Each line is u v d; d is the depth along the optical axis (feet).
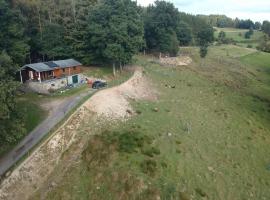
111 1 285.02
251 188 163.43
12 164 151.84
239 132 220.02
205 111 239.91
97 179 143.33
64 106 204.23
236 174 170.40
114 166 147.64
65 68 254.27
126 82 248.73
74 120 179.93
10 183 143.95
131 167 147.23
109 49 267.59
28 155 155.02
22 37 255.29
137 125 185.37
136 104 217.77
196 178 155.33
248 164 184.03
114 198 135.13
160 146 170.09
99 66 301.02
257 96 317.01
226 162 178.29
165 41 384.88
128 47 281.74
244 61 470.80
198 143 186.80
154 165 151.84
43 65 244.22
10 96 152.97
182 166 160.04
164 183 143.54
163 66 352.49
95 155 154.71
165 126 194.18
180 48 472.03
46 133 168.14
